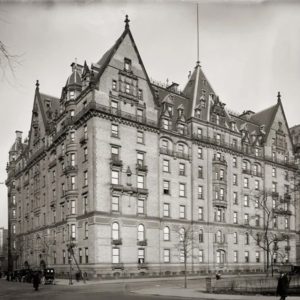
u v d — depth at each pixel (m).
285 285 25.80
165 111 75.75
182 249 67.75
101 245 61.16
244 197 86.38
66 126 71.69
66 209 70.25
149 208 68.81
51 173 81.19
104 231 61.91
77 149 69.50
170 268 69.69
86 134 66.81
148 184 69.38
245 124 92.25
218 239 78.94
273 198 92.06
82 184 66.38
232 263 80.12
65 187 72.81
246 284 37.28
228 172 83.56
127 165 66.94
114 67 68.62
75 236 66.75
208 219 77.62
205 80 87.38
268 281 39.06
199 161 78.62
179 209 73.75
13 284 56.91
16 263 105.62
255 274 75.62
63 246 71.50
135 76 71.12
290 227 95.94
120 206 64.75
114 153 65.81
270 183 93.06
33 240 90.12
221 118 84.75
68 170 68.81
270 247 88.62
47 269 55.03
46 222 81.75
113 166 64.88
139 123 69.50
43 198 85.44
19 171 106.81
